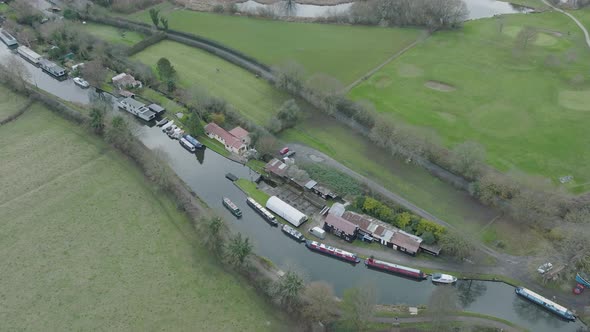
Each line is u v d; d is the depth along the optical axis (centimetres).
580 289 13475
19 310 13025
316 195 17025
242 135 19362
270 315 12925
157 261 14412
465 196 16675
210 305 13200
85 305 13162
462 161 17012
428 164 17988
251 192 17262
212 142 19800
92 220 15812
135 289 13600
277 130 19612
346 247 15162
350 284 14112
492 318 12875
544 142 18862
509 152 18375
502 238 15100
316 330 12250
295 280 12781
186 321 12781
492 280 13988
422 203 16400
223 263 14312
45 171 17825
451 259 14575
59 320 12775
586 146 18550
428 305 12450
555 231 14800
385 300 13612
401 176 17562
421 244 14850
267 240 15600
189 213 15812
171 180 17000
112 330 12531
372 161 18338
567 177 17062
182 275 14012
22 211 16138
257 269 14012
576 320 12962
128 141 18538
